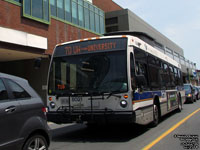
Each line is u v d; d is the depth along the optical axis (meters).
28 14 17.75
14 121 4.39
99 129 9.89
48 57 20.44
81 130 9.82
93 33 26.97
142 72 8.31
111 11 36.84
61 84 7.78
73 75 7.69
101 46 7.61
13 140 4.31
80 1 25.06
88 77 7.47
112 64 7.30
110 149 6.35
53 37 20.31
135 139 7.51
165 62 12.45
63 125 11.98
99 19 29.14
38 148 4.86
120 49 7.36
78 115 7.23
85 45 7.82
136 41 8.16
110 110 6.98
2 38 15.51
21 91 4.83
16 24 16.84
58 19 21.16
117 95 6.97
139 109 7.37
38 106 5.02
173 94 13.36
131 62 7.33
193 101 23.22
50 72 8.06
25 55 19.48
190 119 11.55
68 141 7.67
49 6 19.91
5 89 4.50
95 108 7.14
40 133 5.05
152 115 8.99
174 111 15.43
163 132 8.46
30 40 17.66
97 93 7.15
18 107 4.54
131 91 6.95
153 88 9.39
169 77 12.95
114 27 36.59
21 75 23.28
